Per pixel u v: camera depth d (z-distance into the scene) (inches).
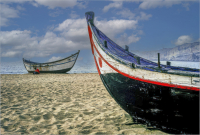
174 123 109.6
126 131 121.4
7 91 296.4
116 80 158.4
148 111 122.3
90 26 283.4
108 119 151.3
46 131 122.6
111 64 167.6
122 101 150.3
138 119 134.0
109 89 179.9
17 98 240.2
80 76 660.7
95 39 233.6
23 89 322.7
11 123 139.3
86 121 146.3
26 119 150.7
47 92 291.1
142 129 125.3
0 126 131.3
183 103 102.7
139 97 127.8
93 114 166.9
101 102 217.3
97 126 133.2
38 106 196.5
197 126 101.0
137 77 127.6
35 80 504.7
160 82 111.3
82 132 120.7
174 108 107.2
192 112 100.7
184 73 100.7
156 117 118.2
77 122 144.0
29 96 255.6
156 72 114.0
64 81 470.0
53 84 401.7
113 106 197.0
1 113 166.9
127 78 139.0
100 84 397.7
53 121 146.5
